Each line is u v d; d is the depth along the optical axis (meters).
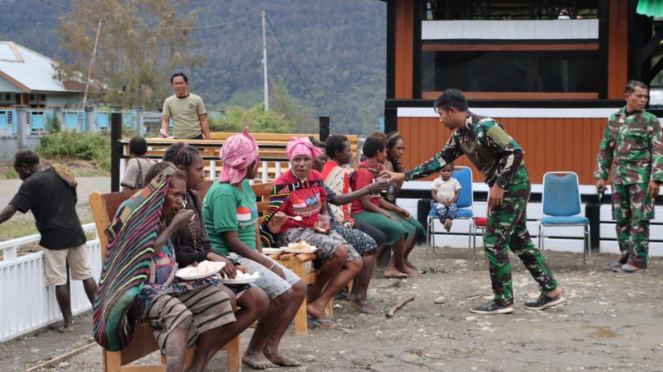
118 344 5.23
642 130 10.35
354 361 6.48
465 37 12.22
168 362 5.04
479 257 11.52
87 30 57.34
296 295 6.38
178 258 5.72
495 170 8.07
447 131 12.27
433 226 11.88
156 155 11.30
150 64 56.22
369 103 114.50
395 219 9.65
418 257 11.53
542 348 6.93
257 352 6.27
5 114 35.91
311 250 7.39
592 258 11.51
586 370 6.27
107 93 55.06
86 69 55.06
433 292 9.29
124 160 11.32
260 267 6.23
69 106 54.72
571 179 10.83
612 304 8.57
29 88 49.94
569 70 12.05
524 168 8.09
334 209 8.66
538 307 8.36
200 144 11.06
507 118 12.14
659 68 12.62
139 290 5.14
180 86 12.52
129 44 56.19
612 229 11.90
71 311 9.07
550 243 12.09
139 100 55.31
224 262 5.62
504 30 12.13
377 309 8.39
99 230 5.48
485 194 12.27
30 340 8.39
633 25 11.68
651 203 10.37
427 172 8.32
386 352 6.77
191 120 12.61
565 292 9.16
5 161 34.28
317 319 7.75
